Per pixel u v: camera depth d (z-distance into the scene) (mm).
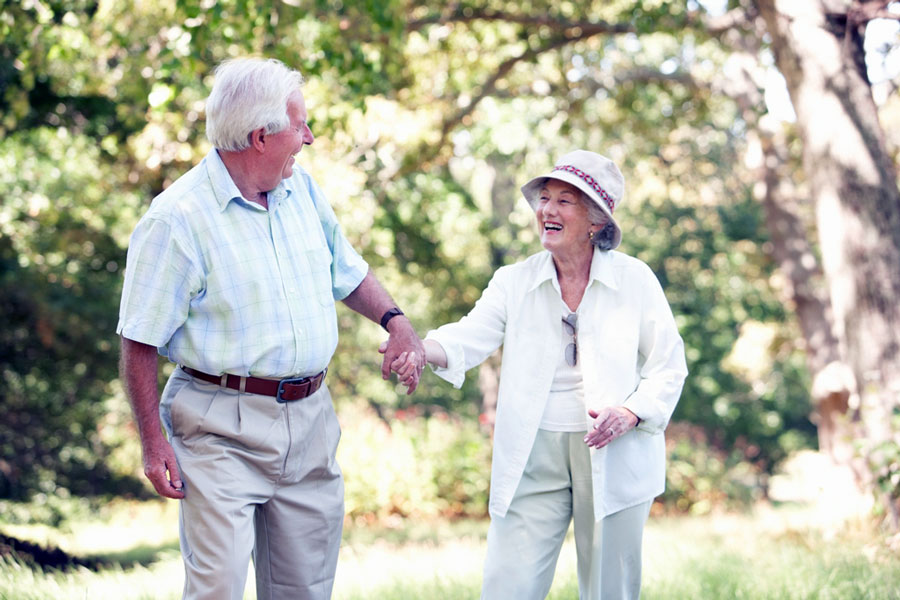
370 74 8375
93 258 14305
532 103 14820
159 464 2742
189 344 2771
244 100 2709
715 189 19484
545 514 3123
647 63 17250
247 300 2771
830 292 7477
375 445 14422
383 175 11609
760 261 17750
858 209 7172
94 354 13992
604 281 3092
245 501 2793
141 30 9109
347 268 3176
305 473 2979
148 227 2695
